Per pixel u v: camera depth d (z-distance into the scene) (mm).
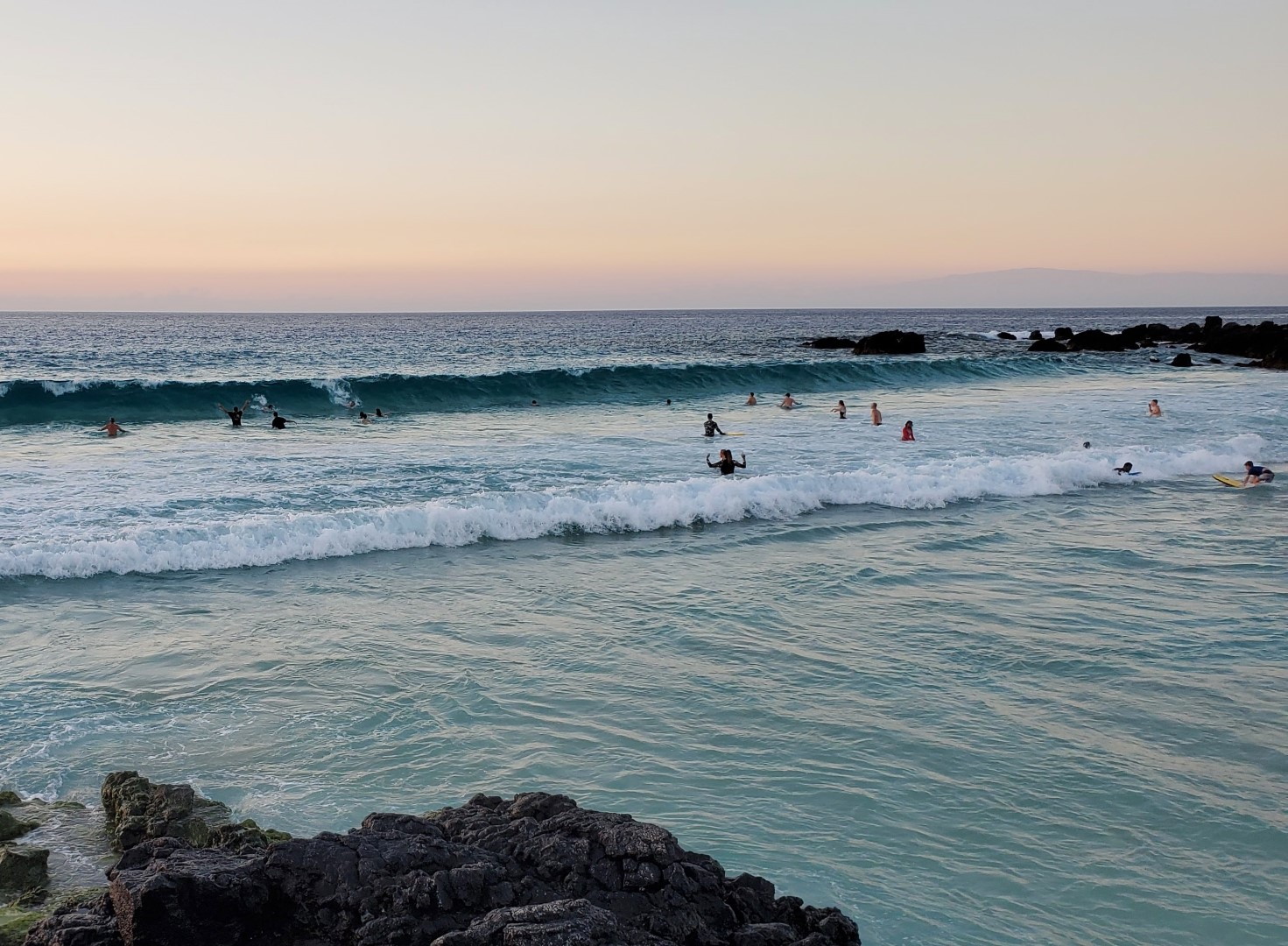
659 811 7176
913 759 8133
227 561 14578
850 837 6867
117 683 9805
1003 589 13406
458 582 13867
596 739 8492
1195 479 22703
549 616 12219
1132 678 10008
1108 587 13547
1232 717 9062
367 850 4988
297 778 7758
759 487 19375
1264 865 6594
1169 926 5918
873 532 17203
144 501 18047
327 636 11359
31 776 7785
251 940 4656
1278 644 11109
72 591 13102
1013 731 8695
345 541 15523
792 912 5359
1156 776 7848
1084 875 6445
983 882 6344
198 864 4918
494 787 7582
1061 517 18484
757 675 10078
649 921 4781
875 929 5781
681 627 11727
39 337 108688
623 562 15047
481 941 4332
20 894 5926
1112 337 80812
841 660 10578
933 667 10352
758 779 7742
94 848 6598
